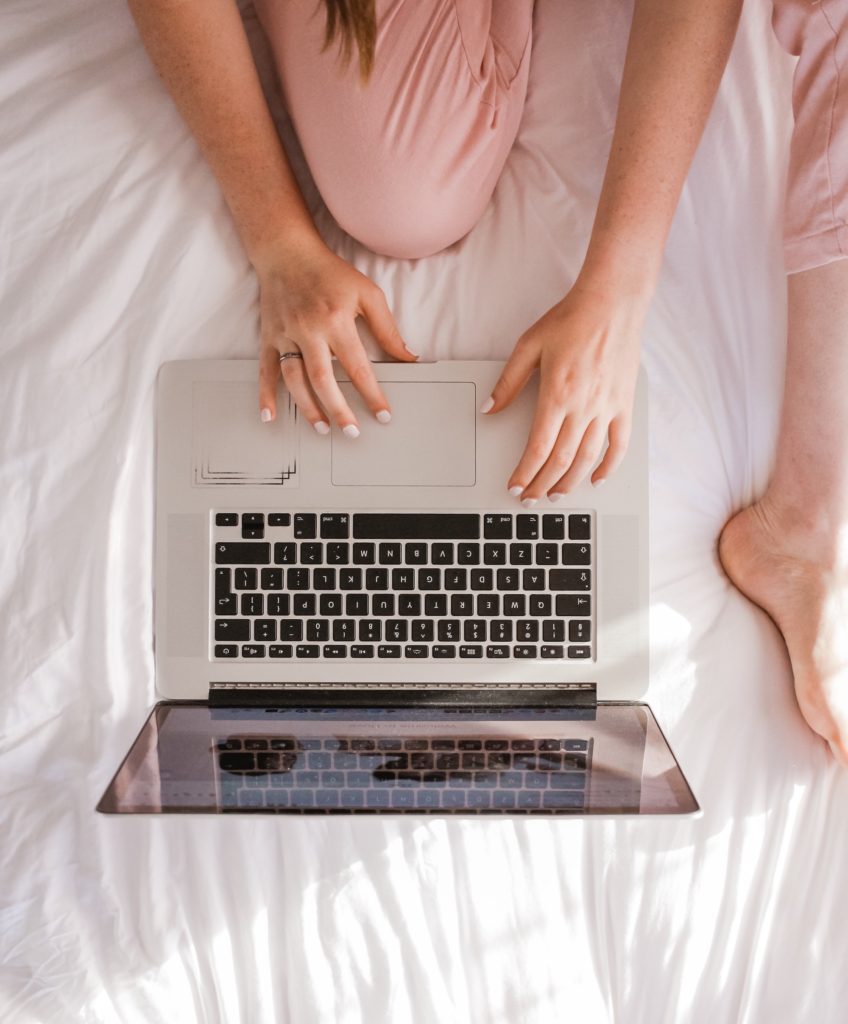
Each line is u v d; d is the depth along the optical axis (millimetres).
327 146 751
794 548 789
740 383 833
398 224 775
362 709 761
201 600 771
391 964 735
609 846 764
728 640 802
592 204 817
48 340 790
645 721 742
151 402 790
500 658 767
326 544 770
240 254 811
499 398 757
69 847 743
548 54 836
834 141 702
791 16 706
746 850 764
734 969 751
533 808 631
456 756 699
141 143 811
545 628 768
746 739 786
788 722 793
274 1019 730
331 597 768
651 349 817
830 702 769
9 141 805
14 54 816
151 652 777
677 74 725
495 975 745
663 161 736
